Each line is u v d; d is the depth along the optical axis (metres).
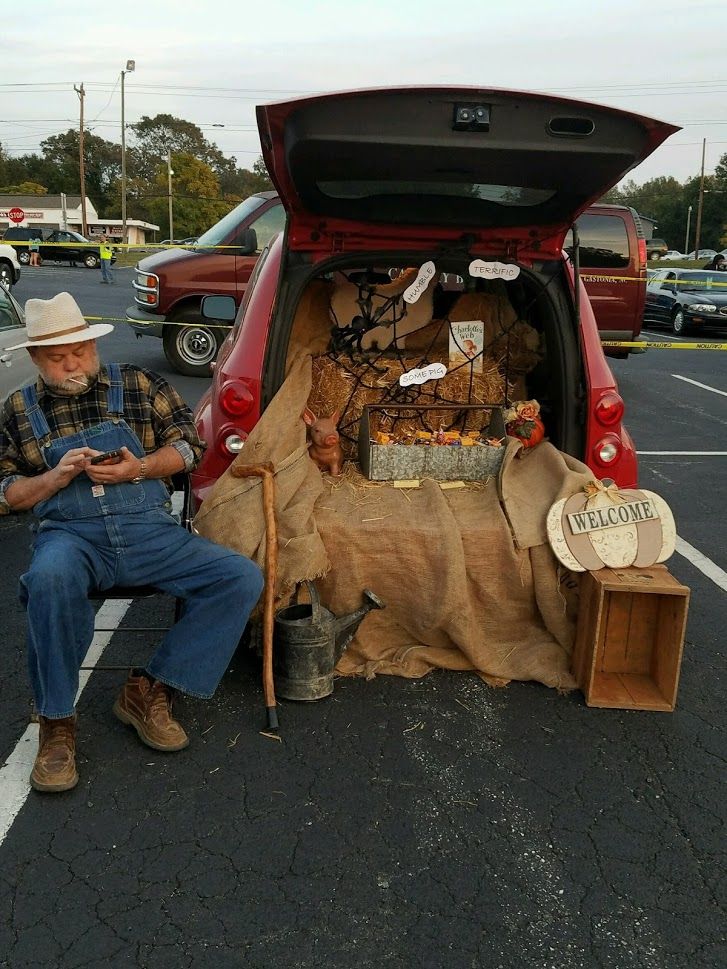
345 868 2.46
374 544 3.30
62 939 2.18
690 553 5.07
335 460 3.64
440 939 2.22
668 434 8.27
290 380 3.64
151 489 2.99
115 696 3.33
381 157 2.92
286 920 2.27
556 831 2.63
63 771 2.73
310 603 3.33
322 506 3.41
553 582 3.36
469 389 3.89
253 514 3.29
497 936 2.23
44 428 2.89
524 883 2.42
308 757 2.95
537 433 3.67
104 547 2.89
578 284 3.58
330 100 2.72
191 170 79.50
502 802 2.75
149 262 9.68
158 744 2.94
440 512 3.36
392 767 2.91
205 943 2.19
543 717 3.23
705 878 2.47
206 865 2.45
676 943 2.23
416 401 3.88
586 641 3.29
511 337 4.00
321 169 3.02
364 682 3.43
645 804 2.77
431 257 3.59
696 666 3.70
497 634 3.52
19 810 2.65
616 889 2.41
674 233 91.56
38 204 69.62
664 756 3.03
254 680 3.45
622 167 2.94
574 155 2.88
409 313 4.05
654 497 3.34
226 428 3.56
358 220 3.45
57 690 2.73
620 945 2.22
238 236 9.37
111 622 3.98
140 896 2.33
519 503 3.43
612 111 2.76
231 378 3.56
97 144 89.44
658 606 3.40
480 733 3.12
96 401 2.97
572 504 3.29
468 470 3.62
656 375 11.87
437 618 3.34
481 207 3.36
